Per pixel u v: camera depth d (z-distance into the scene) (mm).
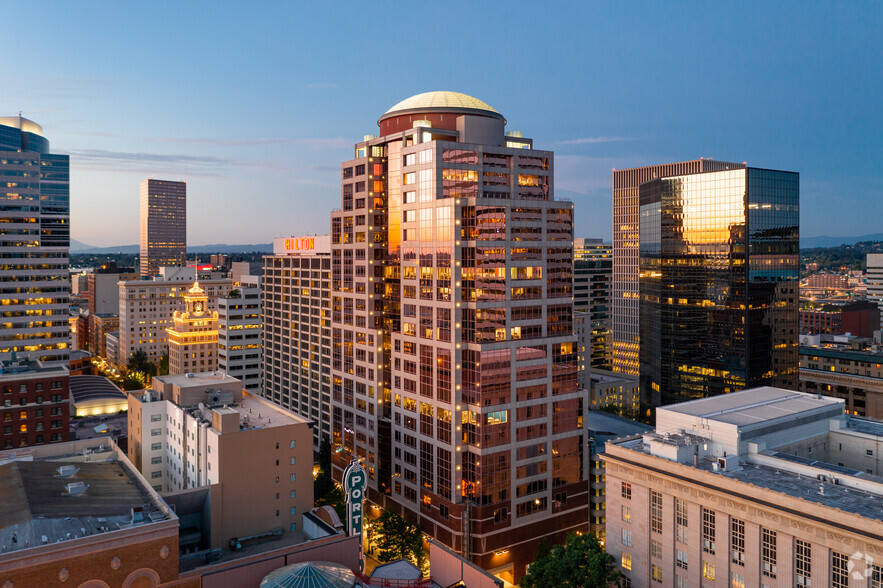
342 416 192375
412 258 161875
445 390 149000
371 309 179125
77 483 103500
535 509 151625
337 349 195125
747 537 100688
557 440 155125
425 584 97062
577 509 158875
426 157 157500
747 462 114250
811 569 93062
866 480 100062
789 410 128000
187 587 93750
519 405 148625
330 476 197000
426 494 155750
